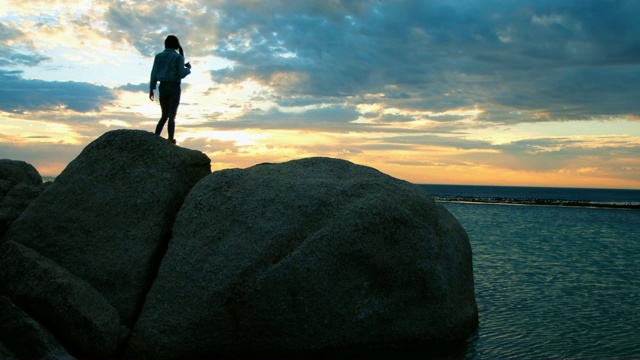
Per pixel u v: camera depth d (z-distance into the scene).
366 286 7.50
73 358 6.38
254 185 7.99
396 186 8.20
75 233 7.86
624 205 68.50
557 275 14.12
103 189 8.12
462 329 8.55
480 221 34.88
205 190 7.98
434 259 8.00
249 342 7.16
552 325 9.34
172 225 8.04
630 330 9.08
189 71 10.48
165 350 6.83
